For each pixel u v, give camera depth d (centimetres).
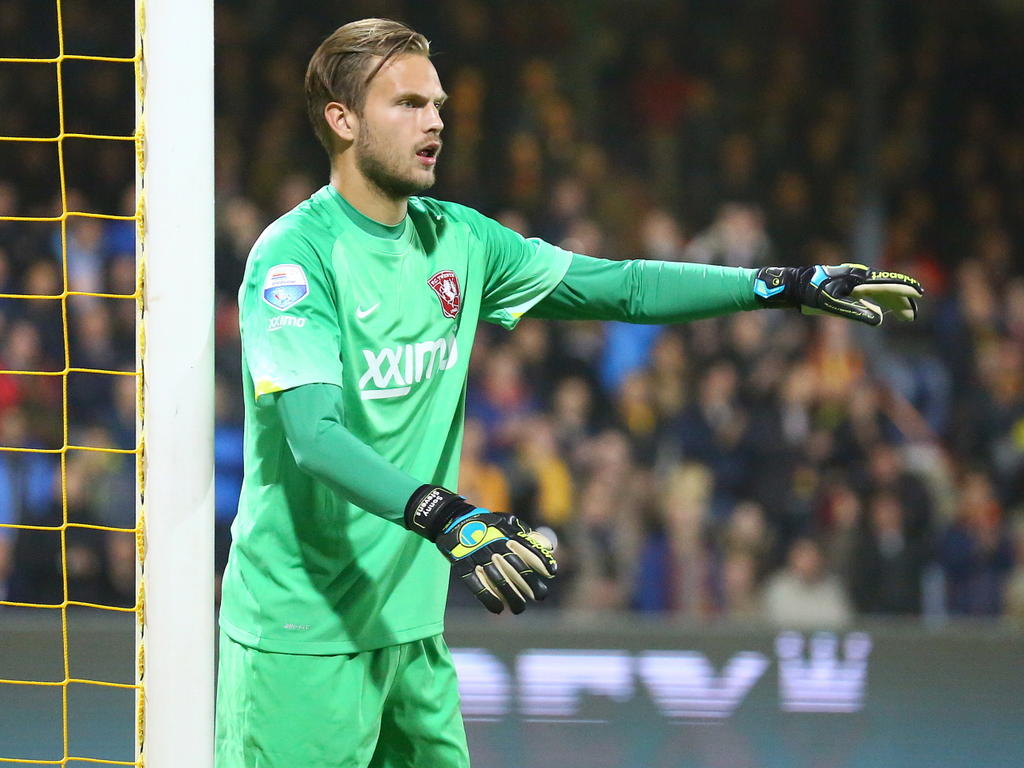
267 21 3753
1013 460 3027
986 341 3189
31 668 2064
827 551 2734
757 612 2703
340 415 841
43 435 2673
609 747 1748
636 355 3097
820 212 3603
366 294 903
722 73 3888
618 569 2730
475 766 1659
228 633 948
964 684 2102
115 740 1711
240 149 3547
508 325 1023
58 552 2545
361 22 908
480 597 767
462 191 3534
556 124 3681
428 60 910
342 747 931
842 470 2838
